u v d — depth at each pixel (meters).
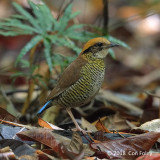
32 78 12.38
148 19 23.30
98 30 12.84
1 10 20.62
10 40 20.30
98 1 24.52
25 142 8.55
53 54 12.20
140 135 8.34
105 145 8.15
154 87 18.34
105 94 14.16
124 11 24.34
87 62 10.36
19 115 12.46
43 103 10.77
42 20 12.27
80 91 10.32
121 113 12.52
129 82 19.03
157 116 11.87
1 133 8.68
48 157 7.61
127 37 22.83
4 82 16.45
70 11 12.58
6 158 7.29
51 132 8.49
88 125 10.70
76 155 7.39
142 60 21.67
